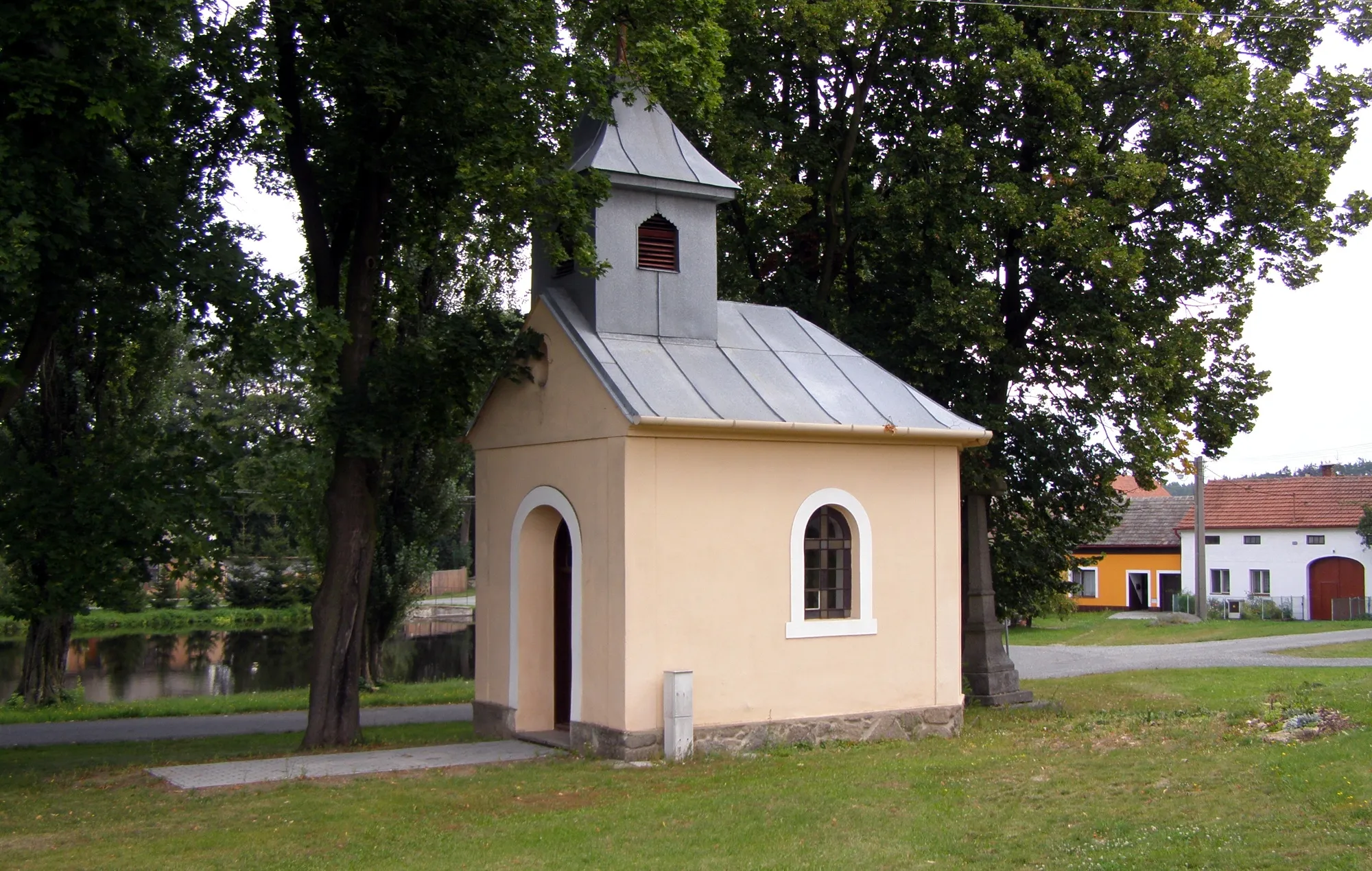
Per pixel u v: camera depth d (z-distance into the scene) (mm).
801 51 20109
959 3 20641
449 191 16000
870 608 15031
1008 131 20469
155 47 15039
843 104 22375
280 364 13891
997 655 21594
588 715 13859
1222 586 51750
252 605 53969
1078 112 19484
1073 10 19875
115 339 14289
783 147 21672
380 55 13773
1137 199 19234
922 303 19875
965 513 21828
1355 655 29906
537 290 16203
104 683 30578
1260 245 20688
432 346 14977
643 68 15531
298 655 38000
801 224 22453
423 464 26250
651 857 8930
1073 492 21453
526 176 13945
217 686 29797
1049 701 21984
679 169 15289
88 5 11391
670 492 13625
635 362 14242
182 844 9484
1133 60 20531
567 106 14852
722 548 13961
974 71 19922
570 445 14383
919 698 15344
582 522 14094
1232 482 54438
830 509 15031
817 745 14375
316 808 10680
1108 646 35562
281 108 13430
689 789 11430
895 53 21438
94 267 12883
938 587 15664
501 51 14602
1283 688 20656
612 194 14812
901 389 16141
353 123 15250
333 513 15844
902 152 21016
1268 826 8375
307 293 15891
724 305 16719
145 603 52062
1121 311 19969
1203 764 10719
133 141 14125
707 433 13742
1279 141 19484
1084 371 19859
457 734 17656
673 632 13547
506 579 15633
